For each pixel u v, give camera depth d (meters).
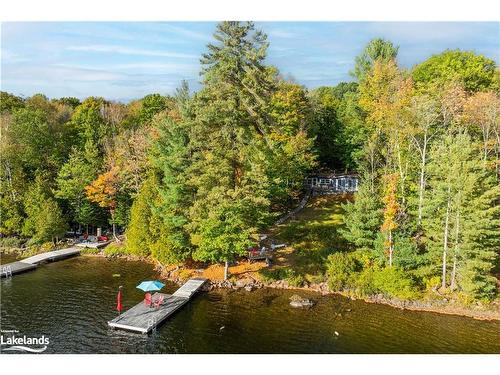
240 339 31.39
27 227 57.88
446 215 38.62
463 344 30.61
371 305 38.28
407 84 50.81
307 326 33.78
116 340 31.03
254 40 42.56
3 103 85.94
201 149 45.56
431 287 39.44
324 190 65.19
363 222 43.88
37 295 40.38
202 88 45.12
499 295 37.97
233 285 42.91
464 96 50.84
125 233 59.50
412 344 30.56
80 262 52.38
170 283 44.00
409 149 47.56
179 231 46.06
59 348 29.69
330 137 71.00
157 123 54.84
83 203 61.84
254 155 43.66
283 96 57.28
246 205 41.41
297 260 46.78
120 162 59.91
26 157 65.44
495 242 38.53
